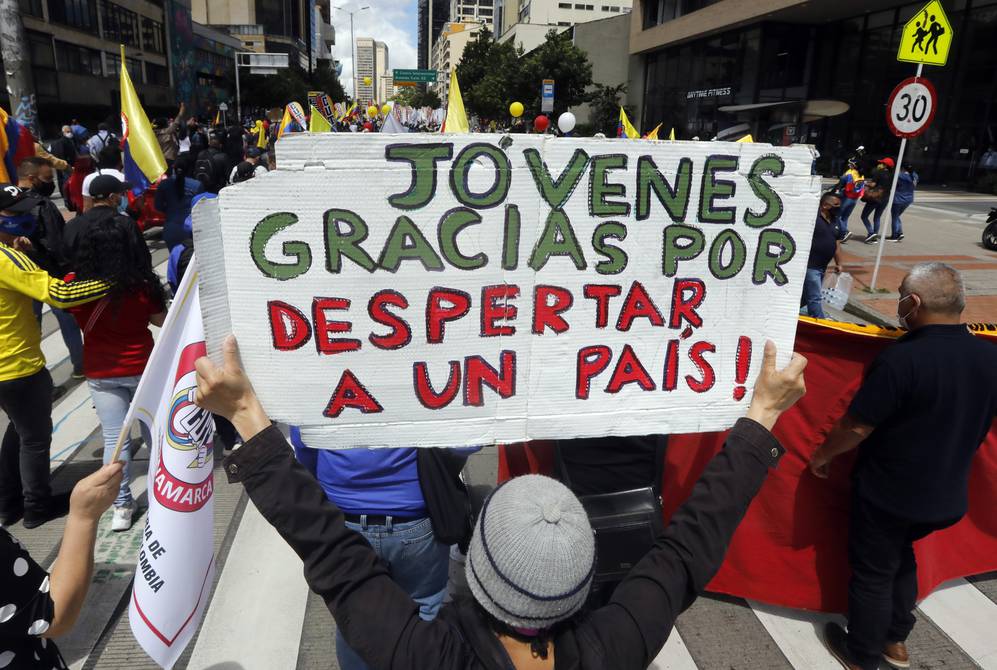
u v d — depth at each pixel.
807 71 31.11
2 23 14.53
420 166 1.55
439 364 1.68
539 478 1.24
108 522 3.80
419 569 2.17
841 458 2.94
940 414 2.39
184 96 55.34
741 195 1.75
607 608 1.30
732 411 1.89
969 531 3.34
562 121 11.53
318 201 1.53
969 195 22.08
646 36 40.16
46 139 32.22
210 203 1.49
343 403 1.65
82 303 3.32
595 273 1.71
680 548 1.39
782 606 3.28
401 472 2.04
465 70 50.25
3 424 4.86
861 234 14.41
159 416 1.67
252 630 3.05
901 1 25.67
